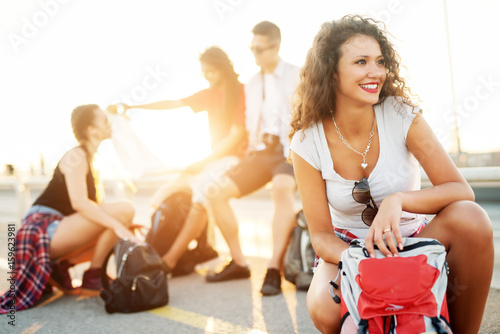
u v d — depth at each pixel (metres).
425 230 1.84
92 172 3.54
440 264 1.61
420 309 1.51
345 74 1.91
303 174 2.08
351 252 1.74
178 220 3.83
